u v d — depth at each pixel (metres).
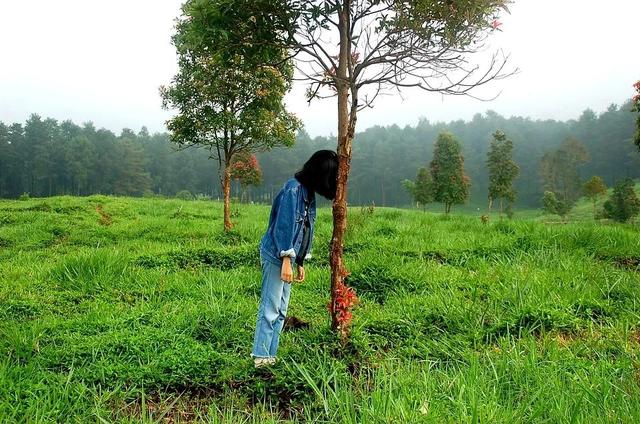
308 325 4.88
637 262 7.38
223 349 4.28
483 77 4.16
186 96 10.60
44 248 10.26
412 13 3.98
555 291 5.34
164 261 7.76
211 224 13.30
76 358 3.93
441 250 8.27
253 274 6.93
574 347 4.08
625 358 3.71
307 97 4.86
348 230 9.80
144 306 5.43
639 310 4.96
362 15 4.37
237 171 29.73
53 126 107.00
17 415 3.05
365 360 3.97
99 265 6.89
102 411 3.14
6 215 14.10
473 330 4.46
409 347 4.20
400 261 7.22
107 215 14.97
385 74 4.26
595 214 50.34
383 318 4.89
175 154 108.81
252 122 10.62
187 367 3.81
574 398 2.99
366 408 2.81
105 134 103.00
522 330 4.48
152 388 3.62
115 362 3.87
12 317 5.04
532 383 3.30
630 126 107.75
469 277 6.33
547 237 8.57
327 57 4.41
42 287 6.34
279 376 3.63
